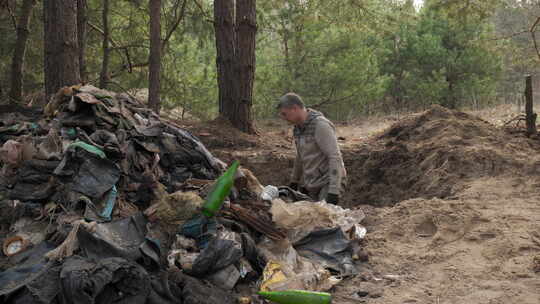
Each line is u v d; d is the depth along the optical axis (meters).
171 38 15.15
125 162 3.93
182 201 3.44
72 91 4.46
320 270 3.36
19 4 12.42
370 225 4.56
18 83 9.96
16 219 3.54
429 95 16.84
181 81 14.85
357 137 11.96
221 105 10.90
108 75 13.45
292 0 15.90
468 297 3.12
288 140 10.84
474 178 6.38
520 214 4.56
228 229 3.58
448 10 11.68
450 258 3.77
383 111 18.59
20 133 4.39
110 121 4.17
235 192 4.00
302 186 4.71
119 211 3.59
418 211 4.61
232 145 9.62
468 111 15.63
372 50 17.64
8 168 3.93
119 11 14.31
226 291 3.09
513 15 21.95
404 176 7.71
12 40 12.43
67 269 2.71
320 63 16.20
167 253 3.23
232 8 10.73
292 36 16.12
